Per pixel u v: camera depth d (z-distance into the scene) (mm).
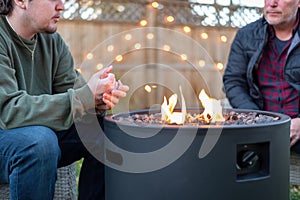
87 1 4910
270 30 2146
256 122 1414
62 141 1661
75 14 4852
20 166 1357
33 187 1354
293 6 2041
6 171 1421
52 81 1783
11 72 1449
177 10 5141
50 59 1704
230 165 1261
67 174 1872
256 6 5379
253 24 2250
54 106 1419
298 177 2002
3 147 1383
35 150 1344
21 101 1414
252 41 2189
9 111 1405
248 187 1289
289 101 2113
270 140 1312
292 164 2016
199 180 1257
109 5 5039
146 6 5105
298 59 2062
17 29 1545
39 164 1351
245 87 2238
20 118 1411
